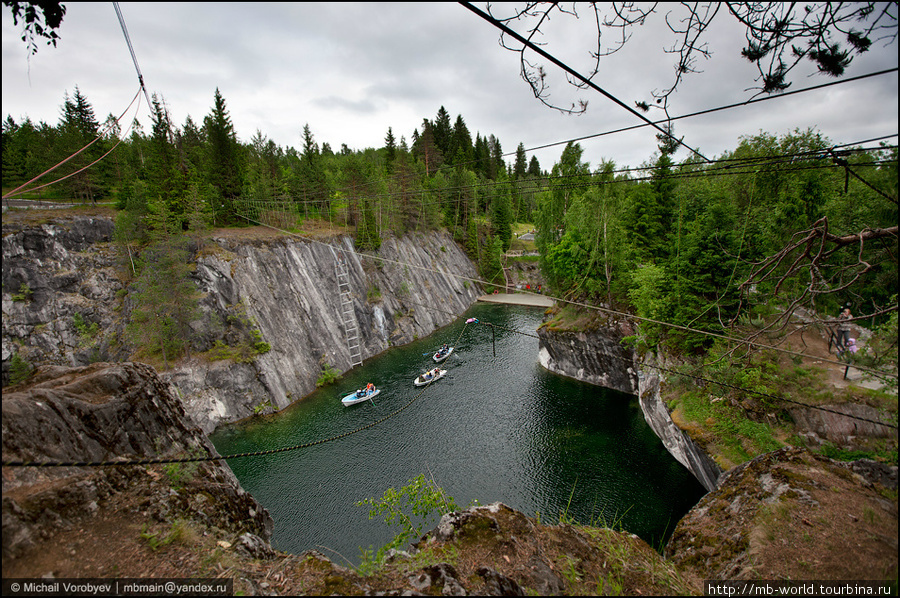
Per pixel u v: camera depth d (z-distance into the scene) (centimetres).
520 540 907
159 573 735
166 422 1078
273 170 6806
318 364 4388
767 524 1070
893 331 1090
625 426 3066
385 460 2798
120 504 852
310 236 5338
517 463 2691
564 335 3916
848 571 870
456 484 2506
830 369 1892
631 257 3759
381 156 9938
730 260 2291
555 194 4416
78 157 4684
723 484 1382
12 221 3653
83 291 3822
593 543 980
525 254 8825
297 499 2450
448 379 4106
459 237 8412
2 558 659
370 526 2195
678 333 2578
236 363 3716
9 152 5300
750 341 996
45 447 820
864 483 1152
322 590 742
